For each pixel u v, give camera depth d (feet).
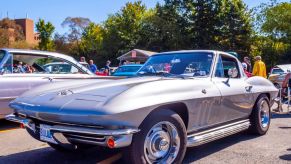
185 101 12.51
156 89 11.75
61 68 23.45
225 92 15.05
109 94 11.13
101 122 10.26
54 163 14.01
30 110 11.80
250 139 18.52
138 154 11.05
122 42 160.04
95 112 10.21
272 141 18.10
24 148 16.49
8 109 20.58
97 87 12.27
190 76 14.88
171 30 135.13
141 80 13.04
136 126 10.80
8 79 20.67
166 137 12.06
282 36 131.54
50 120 11.34
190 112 12.96
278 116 27.30
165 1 141.79
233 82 16.51
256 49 130.11
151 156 11.68
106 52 164.76
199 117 13.58
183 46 133.49
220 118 15.12
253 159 14.62
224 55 16.62
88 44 208.03
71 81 14.44
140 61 104.94
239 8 129.39
